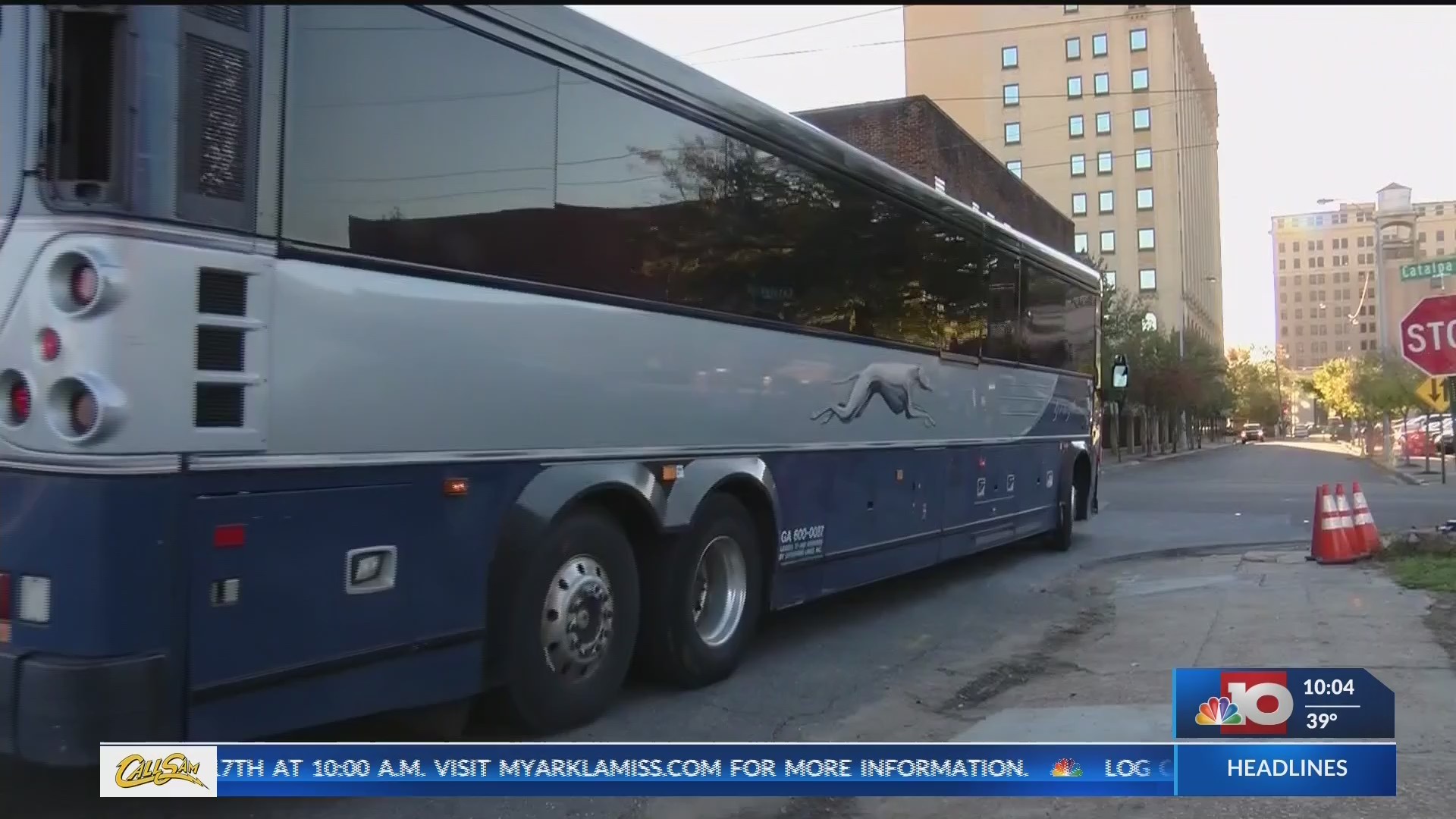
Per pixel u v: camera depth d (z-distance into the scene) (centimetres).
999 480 1155
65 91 371
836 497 816
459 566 489
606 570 586
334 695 433
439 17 477
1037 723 602
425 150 470
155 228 370
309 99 421
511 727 564
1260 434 11169
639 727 586
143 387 367
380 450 448
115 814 452
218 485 389
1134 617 938
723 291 679
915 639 858
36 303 369
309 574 420
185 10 381
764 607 733
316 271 422
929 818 459
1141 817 452
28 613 370
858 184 841
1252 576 1153
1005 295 1162
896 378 909
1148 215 8306
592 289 568
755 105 710
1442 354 1127
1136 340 5159
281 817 455
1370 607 920
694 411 649
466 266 491
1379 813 451
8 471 375
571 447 554
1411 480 2881
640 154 605
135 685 364
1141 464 4628
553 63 542
